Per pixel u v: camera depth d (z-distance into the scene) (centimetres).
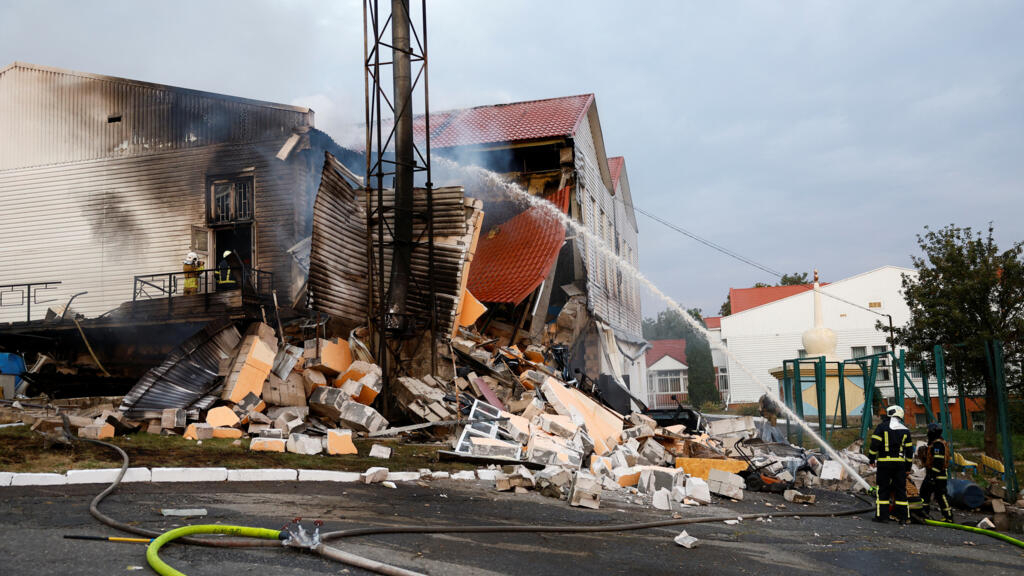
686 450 1531
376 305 1733
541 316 2350
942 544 877
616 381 2745
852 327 4366
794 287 5206
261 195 1981
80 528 618
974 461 1758
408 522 745
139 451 1016
